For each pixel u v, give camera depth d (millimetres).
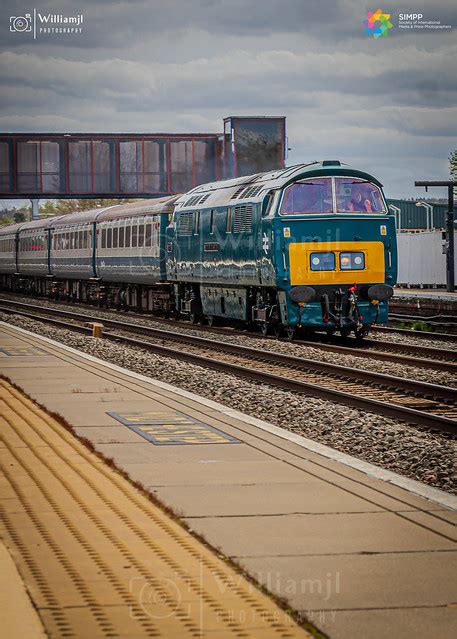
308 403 34000
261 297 59875
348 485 19531
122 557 14461
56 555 14539
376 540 15484
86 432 26109
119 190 141875
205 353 53281
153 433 25984
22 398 32875
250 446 24109
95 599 12664
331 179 56000
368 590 13117
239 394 36625
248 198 59750
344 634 11688
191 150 142625
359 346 55844
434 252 126188
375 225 56188
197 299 73500
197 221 69750
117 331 70750
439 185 101250
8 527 16156
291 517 16953
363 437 28000
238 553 14750
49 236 122625
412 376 41906
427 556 14641
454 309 83688
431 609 12461
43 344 56156
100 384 37062
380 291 55781
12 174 140500
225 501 18141
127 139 141625
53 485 19391
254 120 136375
